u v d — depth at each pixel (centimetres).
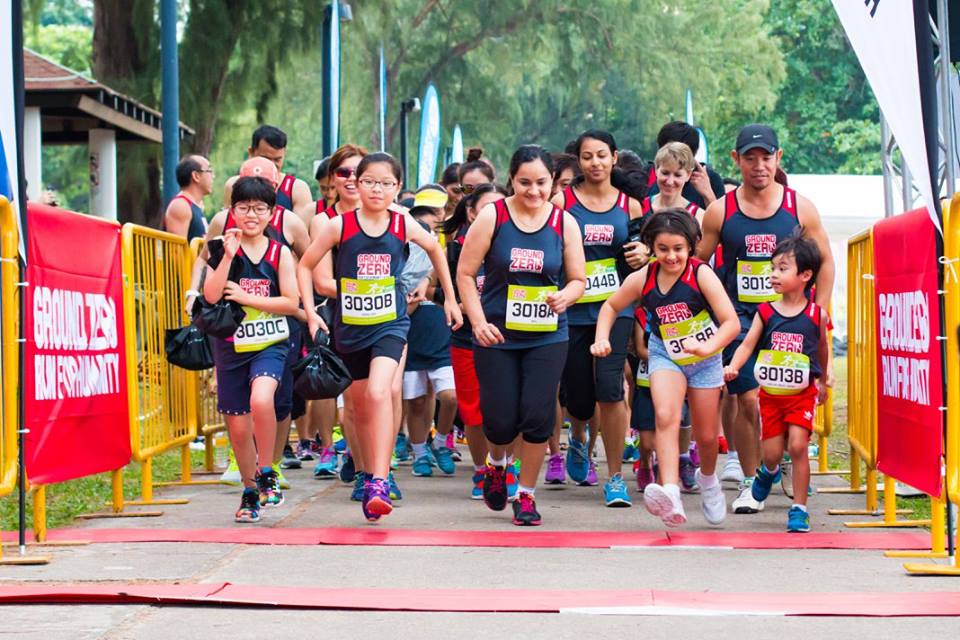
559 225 844
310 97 4578
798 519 825
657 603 614
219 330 859
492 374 848
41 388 775
